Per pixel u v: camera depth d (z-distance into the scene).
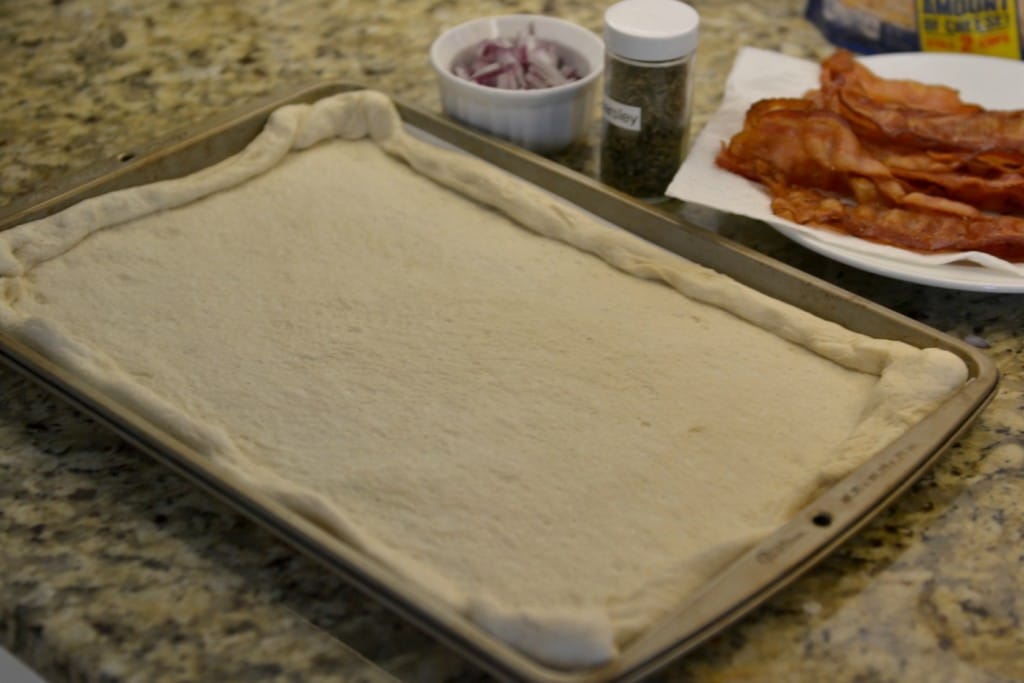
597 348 0.84
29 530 0.72
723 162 1.01
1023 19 1.14
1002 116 1.01
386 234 0.96
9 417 0.80
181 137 1.02
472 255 0.93
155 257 0.92
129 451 0.78
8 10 1.34
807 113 0.99
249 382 0.80
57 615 0.66
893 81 1.09
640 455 0.75
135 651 0.64
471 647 0.59
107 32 1.30
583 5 1.35
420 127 1.07
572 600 0.65
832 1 1.24
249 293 0.89
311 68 1.24
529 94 1.04
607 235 0.93
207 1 1.36
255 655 0.64
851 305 0.84
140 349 0.83
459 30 1.12
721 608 0.61
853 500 0.67
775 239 0.99
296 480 0.73
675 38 0.95
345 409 0.78
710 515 0.71
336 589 0.68
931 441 0.72
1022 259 0.90
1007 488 0.75
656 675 0.63
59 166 1.08
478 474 0.73
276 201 0.99
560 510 0.71
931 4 1.16
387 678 0.63
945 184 0.97
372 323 0.86
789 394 0.80
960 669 0.64
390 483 0.72
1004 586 0.68
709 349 0.84
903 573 0.69
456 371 0.82
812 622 0.66
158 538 0.71
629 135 1.00
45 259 0.91
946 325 0.89
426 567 0.67
